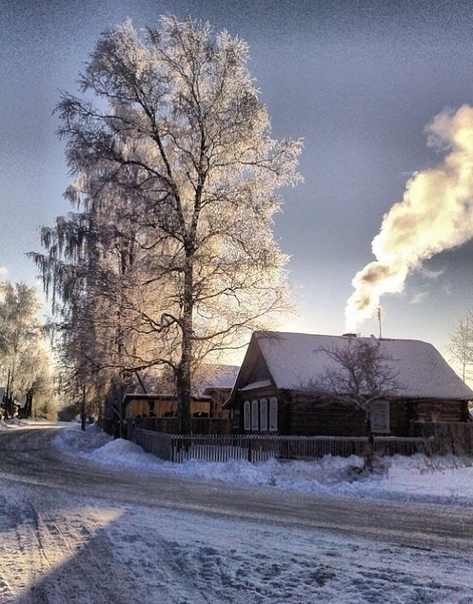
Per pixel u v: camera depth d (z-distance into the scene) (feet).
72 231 111.14
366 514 41.24
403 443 86.74
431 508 44.65
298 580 23.76
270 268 84.38
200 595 21.79
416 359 116.26
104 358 88.22
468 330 142.82
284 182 88.79
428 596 21.79
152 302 85.87
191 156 87.66
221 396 156.87
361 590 22.48
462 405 110.32
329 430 102.06
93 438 136.77
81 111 86.12
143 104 87.35
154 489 53.21
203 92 87.97
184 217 88.43
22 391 240.53
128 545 29.66
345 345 101.40
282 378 101.45
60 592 22.20
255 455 80.02
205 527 34.71
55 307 110.83
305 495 52.06
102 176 92.84
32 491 50.19
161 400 144.05
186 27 86.69
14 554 27.86
